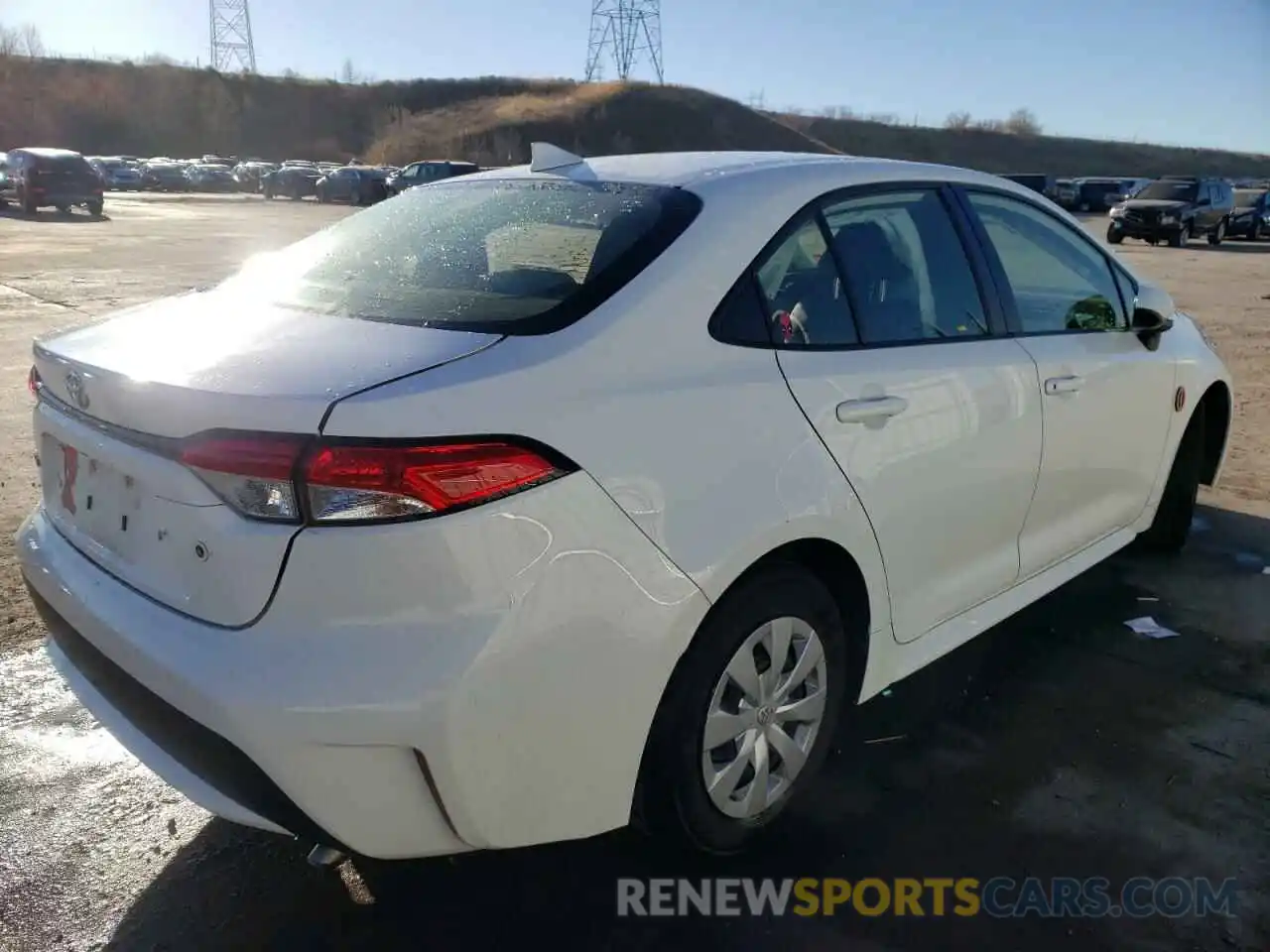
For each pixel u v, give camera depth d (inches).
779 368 99.0
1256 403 311.0
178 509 82.3
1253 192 1170.6
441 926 95.5
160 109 3420.3
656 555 85.5
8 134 3112.7
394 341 87.5
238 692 75.7
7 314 433.1
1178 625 157.8
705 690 93.1
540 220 106.2
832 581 109.0
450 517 75.9
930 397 112.0
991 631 155.5
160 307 108.5
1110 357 144.7
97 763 119.6
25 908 96.8
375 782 77.2
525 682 79.2
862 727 128.8
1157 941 94.2
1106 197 1729.8
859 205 115.3
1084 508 147.3
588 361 86.4
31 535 106.2
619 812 89.0
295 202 1705.2
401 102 3735.2
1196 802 114.0
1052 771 119.7
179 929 94.7
